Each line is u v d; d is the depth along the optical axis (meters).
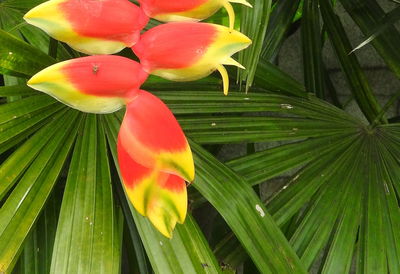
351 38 1.49
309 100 1.09
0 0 1.05
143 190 0.68
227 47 0.65
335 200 0.95
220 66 0.66
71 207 0.81
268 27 1.17
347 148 1.02
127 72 0.66
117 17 0.64
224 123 0.99
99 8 0.64
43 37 0.98
